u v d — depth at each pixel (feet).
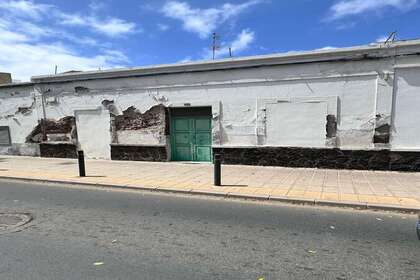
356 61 34.42
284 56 36.83
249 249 15.61
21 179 35.86
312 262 14.15
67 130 51.49
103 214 21.89
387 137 34.19
